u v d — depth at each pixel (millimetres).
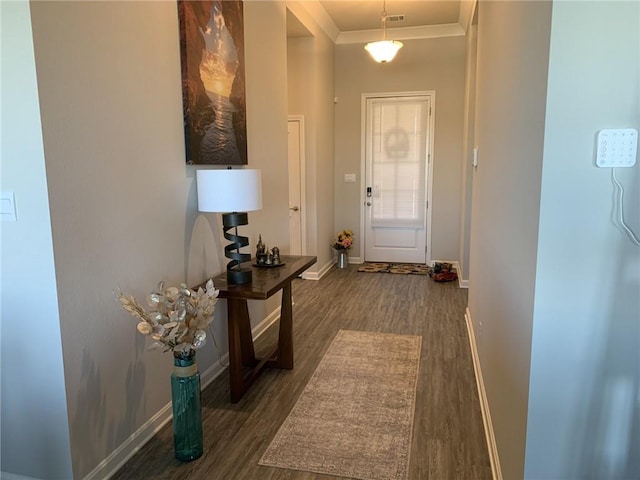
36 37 1668
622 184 1315
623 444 1435
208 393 2893
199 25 2703
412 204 6449
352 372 3160
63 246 1822
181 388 2152
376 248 6691
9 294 1848
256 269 3172
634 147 1292
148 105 2314
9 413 1955
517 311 1729
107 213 2053
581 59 1294
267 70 3848
